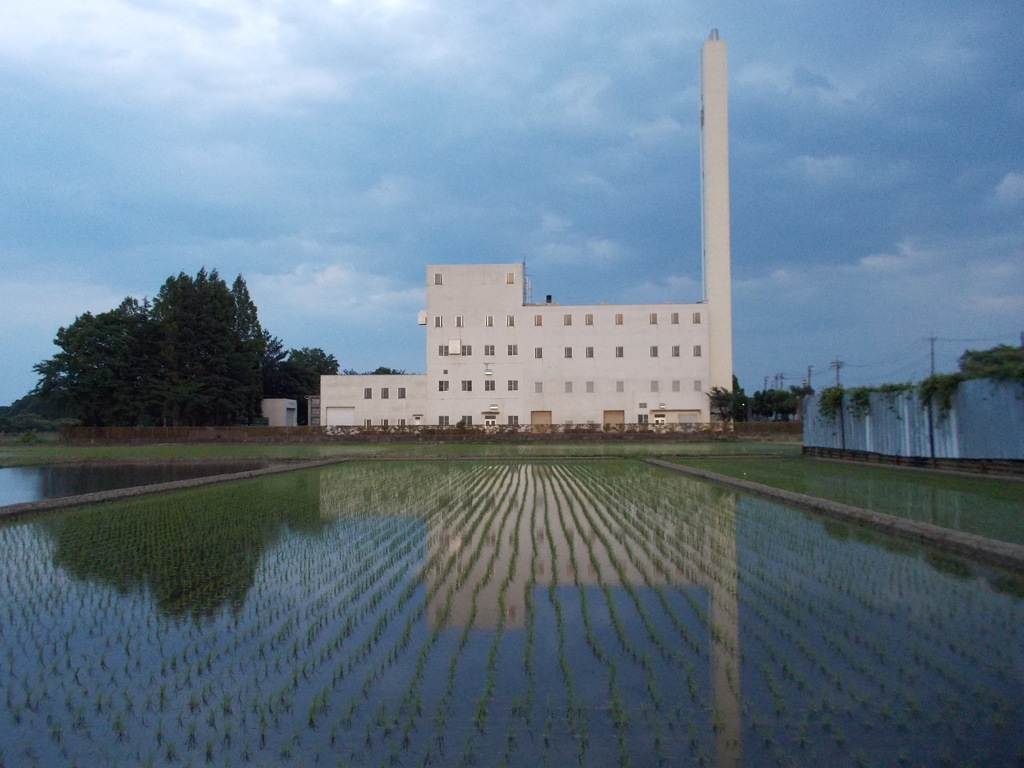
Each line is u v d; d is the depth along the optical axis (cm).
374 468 3625
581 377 7169
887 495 1962
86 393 7238
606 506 1978
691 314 7131
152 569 1212
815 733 581
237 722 620
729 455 4259
